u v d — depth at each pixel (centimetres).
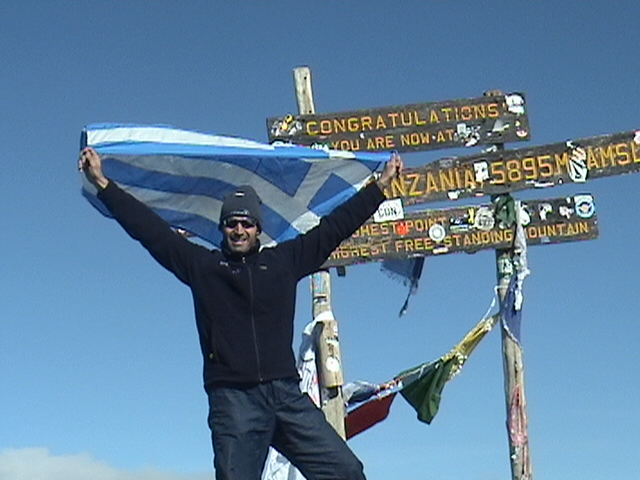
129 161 629
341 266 1255
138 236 556
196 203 668
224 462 529
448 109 1285
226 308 546
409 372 1259
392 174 592
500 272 1266
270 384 543
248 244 556
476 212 1263
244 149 654
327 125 1276
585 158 1270
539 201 1269
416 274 1260
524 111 1286
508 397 1254
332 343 1248
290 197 684
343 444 552
